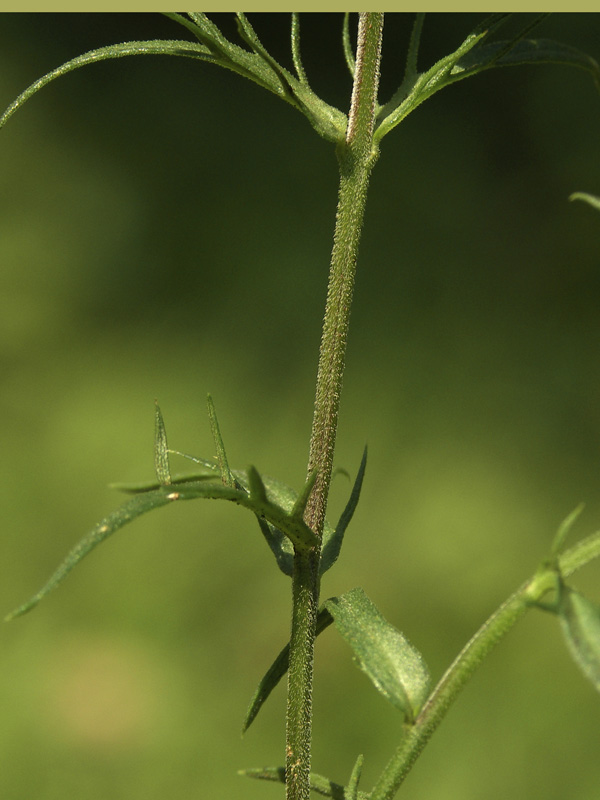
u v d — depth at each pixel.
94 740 0.52
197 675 0.56
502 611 0.29
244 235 0.90
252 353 0.79
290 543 0.31
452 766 0.51
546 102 0.99
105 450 0.70
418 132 1.00
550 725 0.52
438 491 0.66
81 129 0.99
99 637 0.58
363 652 0.30
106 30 1.11
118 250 0.87
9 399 0.74
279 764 0.51
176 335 0.81
